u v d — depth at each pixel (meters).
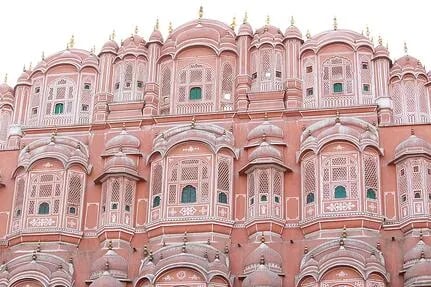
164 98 48.16
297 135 44.81
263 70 47.81
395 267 40.34
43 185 45.03
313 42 48.09
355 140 43.03
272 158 43.25
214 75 48.00
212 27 49.91
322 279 38.94
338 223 41.56
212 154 44.00
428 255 39.25
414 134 43.88
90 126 46.94
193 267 39.78
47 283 41.12
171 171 44.06
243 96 46.62
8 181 46.44
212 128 45.16
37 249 43.31
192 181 43.69
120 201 44.03
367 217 41.38
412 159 42.62
